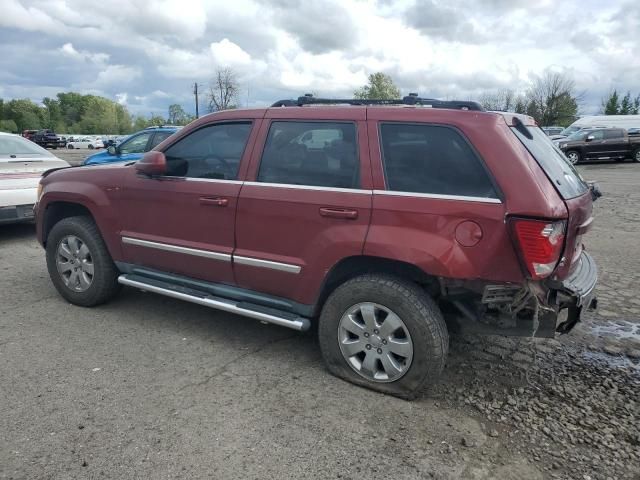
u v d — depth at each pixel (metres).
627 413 3.18
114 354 3.85
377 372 3.34
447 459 2.71
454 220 2.98
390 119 3.30
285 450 2.75
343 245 3.27
